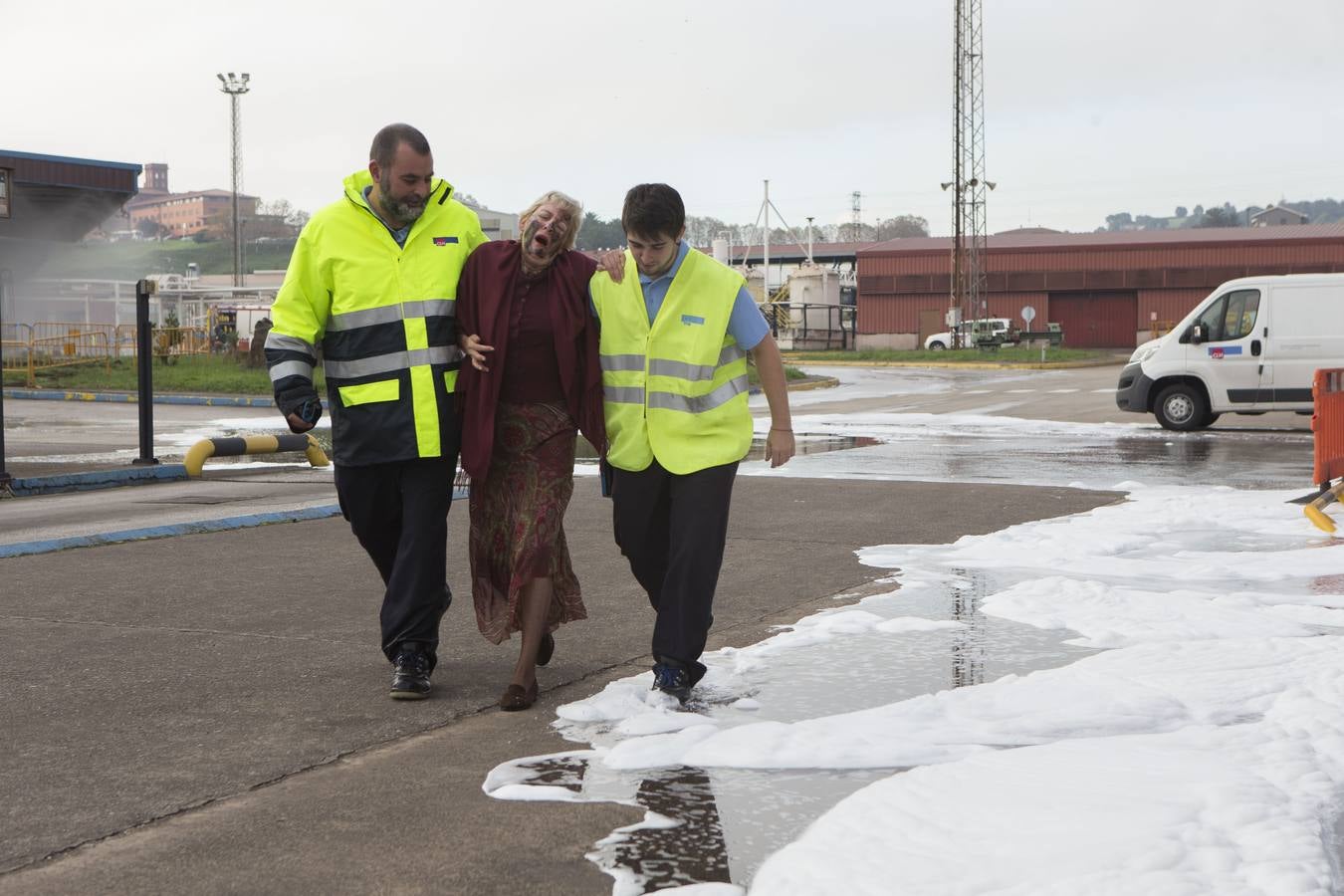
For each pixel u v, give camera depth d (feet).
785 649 16.98
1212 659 15.96
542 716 14.03
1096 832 9.94
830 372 149.38
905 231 597.11
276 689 15.11
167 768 12.14
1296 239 210.18
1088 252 222.89
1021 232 294.46
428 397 14.82
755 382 114.42
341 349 15.10
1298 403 58.44
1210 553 25.11
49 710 14.16
